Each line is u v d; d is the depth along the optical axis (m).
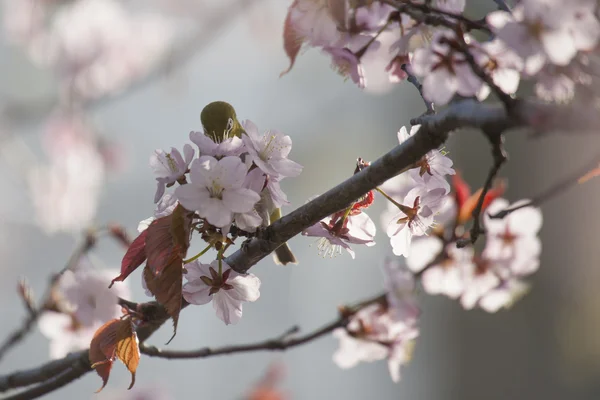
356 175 2.20
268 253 2.22
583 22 2.14
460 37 2.18
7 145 4.57
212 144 2.21
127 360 2.21
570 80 2.18
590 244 4.84
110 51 4.49
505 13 2.17
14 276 6.55
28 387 2.35
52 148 4.44
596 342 4.75
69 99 4.48
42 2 4.39
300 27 2.24
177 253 2.18
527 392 4.85
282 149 2.21
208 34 4.78
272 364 3.40
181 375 7.03
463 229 2.39
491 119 2.12
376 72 2.39
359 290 7.37
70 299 2.44
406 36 2.24
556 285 4.84
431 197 2.25
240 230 2.22
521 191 4.88
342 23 2.24
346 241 2.24
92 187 4.11
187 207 2.17
